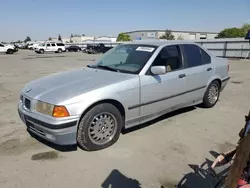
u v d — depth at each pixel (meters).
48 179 2.73
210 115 4.95
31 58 24.80
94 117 3.26
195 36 91.12
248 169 1.63
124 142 3.65
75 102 3.05
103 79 3.57
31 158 3.18
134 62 4.03
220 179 2.11
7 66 16.06
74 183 2.66
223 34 64.56
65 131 3.02
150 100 3.87
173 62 4.31
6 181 2.68
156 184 2.66
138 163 3.07
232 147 3.53
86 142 3.26
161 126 4.30
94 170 2.91
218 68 5.31
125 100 3.52
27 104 3.36
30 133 3.98
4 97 6.68
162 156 3.25
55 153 3.32
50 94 3.19
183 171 2.90
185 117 4.80
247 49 24.53
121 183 2.67
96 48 36.56
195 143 3.65
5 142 3.65
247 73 12.02
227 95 6.86
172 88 4.20
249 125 1.57
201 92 4.99
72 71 4.25
